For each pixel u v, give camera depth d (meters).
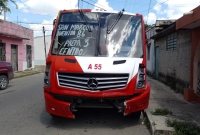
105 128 5.37
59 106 4.92
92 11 5.94
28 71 23.45
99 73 4.79
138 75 5.05
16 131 5.15
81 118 6.12
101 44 5.41
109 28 5.65
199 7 5.51
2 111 6.93
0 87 11.25
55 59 5.14
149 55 18.70
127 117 6.23
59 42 5.52
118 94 4.83
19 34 23.19
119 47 5.41
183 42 8.99
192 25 6.89
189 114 6.02
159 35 12.92
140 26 5.79
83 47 5.38
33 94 9.88
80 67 4.84
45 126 5.50
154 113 6.02
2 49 20.12
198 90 7.49
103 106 4.98
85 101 4.98
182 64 9.11
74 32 5.62
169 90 10.03
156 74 15.80
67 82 4.88
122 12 5.92
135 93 4.97
